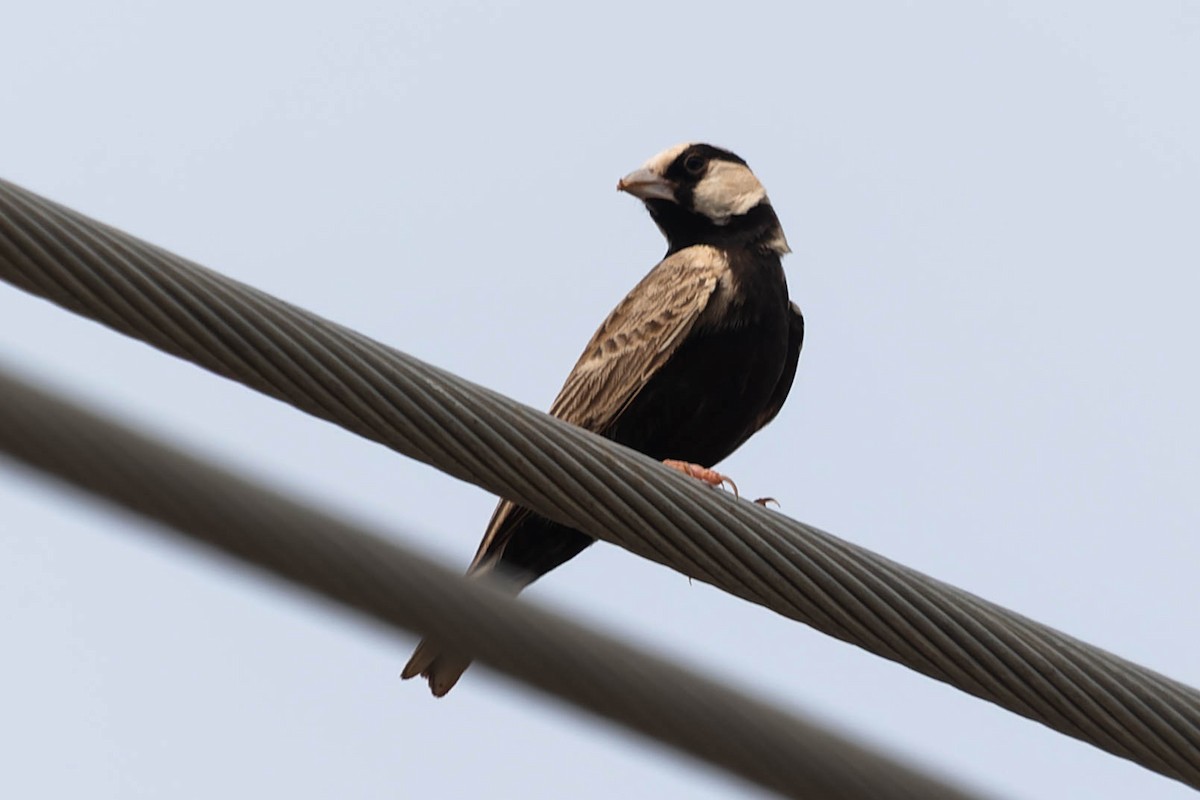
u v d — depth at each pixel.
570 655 8.34
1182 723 10.59
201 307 9.31
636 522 10.32
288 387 9.59
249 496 7.50
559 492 10.23
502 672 8.27
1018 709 10.64
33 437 7.25
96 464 7.30
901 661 10.62
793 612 10.52
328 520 7.66
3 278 8.98
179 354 9.36
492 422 10.04
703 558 10.41
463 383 10.04
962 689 10.66
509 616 8.15
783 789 8.93
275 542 7.57
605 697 8.47
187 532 7.45
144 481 7.38
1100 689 10.57
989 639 10.54
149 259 9.26
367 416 9.79
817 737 8.95
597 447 10.30
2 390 7.20
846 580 10.48
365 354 9.74
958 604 10.58
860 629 10.52
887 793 9.07
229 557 7.53
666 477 10.38
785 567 10.44
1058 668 10.55
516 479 10.14
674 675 8.60
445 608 7.97
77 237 9.06
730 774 8.85
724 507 10.45
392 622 7.91
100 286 9.12
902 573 10.57
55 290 9.05
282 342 9.52
